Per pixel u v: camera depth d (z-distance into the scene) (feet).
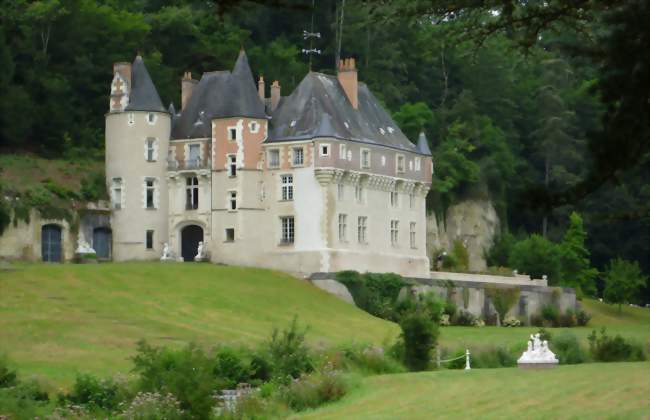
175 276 396.78
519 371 239.50
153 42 558.97
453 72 649.20
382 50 603.26
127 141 446.60
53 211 429.79
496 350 295.69
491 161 593.42
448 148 577.43
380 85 596.29
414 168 472.85
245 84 446.60
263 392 228.63
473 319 452.76
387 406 206.18
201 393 206.08
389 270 457.27
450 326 435.12
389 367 270.05
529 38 147.33
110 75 527.40
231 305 377.30
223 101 445.78
